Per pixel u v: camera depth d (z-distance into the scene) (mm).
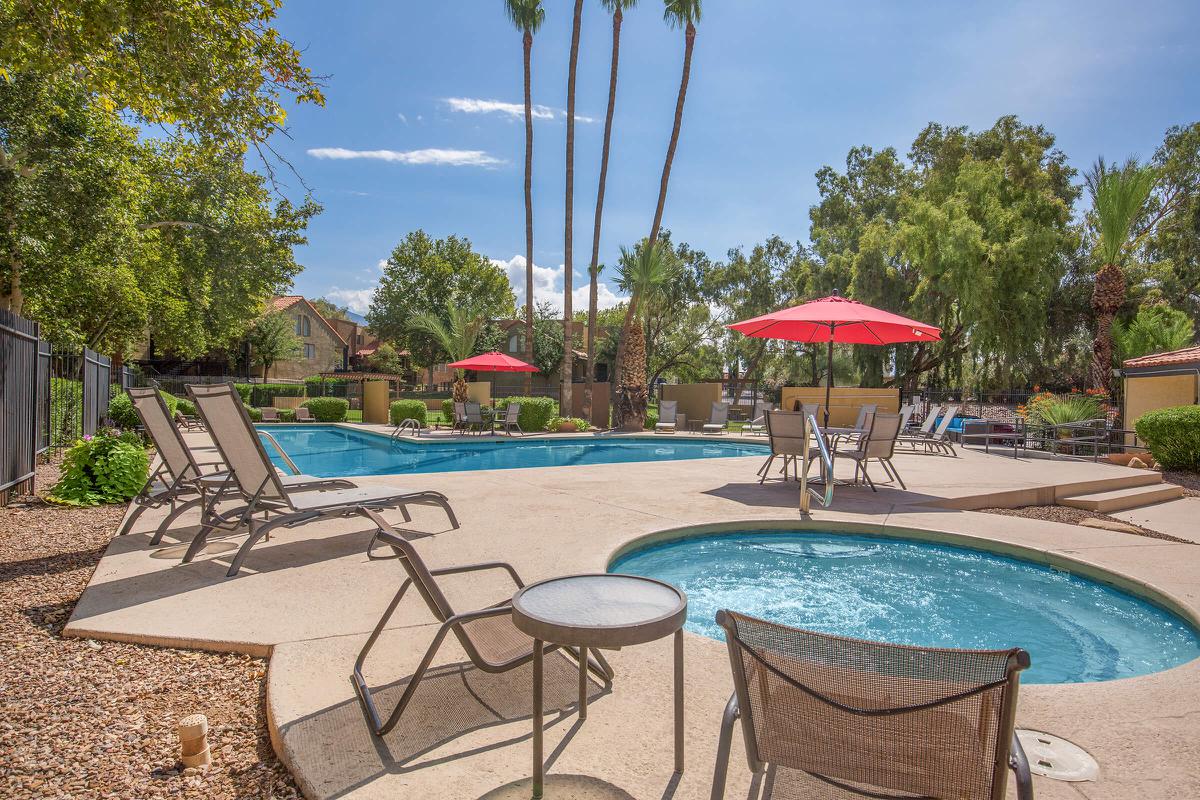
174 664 2822
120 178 14797
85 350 11578
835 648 1388
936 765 1370
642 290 20438
